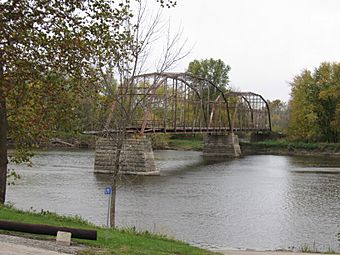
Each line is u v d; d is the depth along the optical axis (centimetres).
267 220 3017
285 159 8981
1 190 1969
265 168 6881
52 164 6356
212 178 5409
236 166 7200
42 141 2066
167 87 7062
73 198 3641
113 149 5412
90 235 1320
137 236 1670
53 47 1703
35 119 1898
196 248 1656
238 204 3619
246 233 2633
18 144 2056
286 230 2728
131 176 5331
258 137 12525
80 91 1859
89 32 1759
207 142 10006
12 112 1950
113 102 2117
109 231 1672
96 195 3809
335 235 2611
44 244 1255
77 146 9781
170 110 8400
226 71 13150
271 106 16838
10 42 1664
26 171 5394
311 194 4203
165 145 11412
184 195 4022
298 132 10981
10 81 1730
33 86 1819
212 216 3120
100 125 2644
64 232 1301
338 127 10269
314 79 10781
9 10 1655
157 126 7019
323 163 7975
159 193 4100
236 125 11588
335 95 10150
